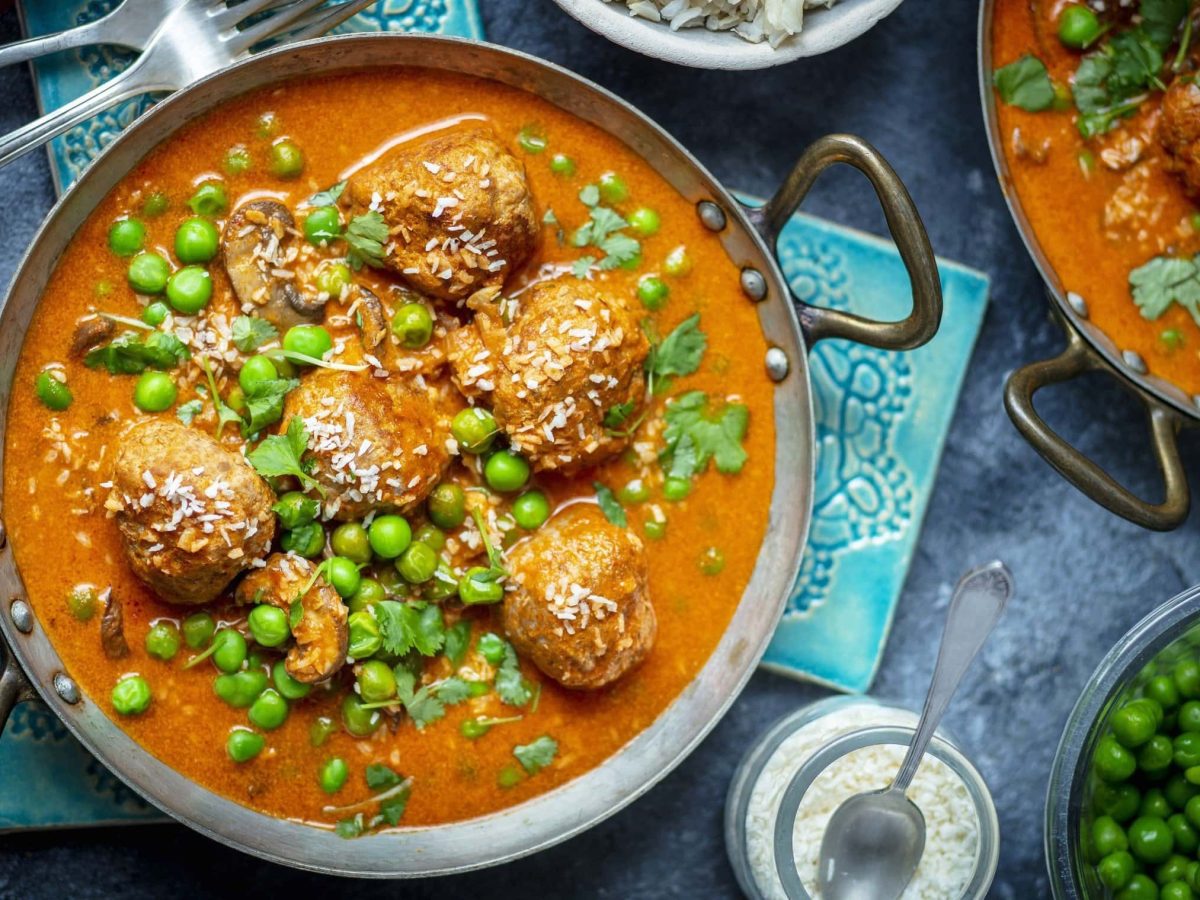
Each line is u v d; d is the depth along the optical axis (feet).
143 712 1.78
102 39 1.82
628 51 2.00
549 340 1.76
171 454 1.71
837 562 2.02
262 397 1.77
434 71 1.80
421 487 1.78
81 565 1.77
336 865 1.81
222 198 1.78
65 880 1.96
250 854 1.84
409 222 1.75
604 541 1.79
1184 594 1.91
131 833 1.97
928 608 2.06
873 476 2.03
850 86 2.03
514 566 1.81
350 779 1.82
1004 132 1.97
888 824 1.94
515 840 1.84
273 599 1.76
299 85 1.78
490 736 1.84
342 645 1.76
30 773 1.91
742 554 1.87
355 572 1.78
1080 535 2.07
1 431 1.74
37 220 1.91
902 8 2.03
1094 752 1.92
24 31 1.89
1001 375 2.06
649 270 1.85
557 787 1.85
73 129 1.88
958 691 2.07
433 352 1.82
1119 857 1.92
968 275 2.02
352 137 1.80
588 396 1.77
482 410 1.81
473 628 1.85
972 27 2.03
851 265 2.02
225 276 1.79
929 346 2.03
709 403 1.86
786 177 1.89
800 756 1.95
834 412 2.03
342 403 1.75
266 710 1.79
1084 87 1.97
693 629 1.87
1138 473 2.08
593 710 1.86
